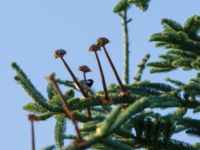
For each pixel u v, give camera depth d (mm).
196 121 12328
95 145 10883
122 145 9820
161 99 11078
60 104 12102
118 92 12922
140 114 12078
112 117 8648
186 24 14492
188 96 13086
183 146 12445
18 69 11750
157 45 14445
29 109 12156
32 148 8906
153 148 12508
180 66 14078
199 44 14031
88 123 12258
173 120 12328
